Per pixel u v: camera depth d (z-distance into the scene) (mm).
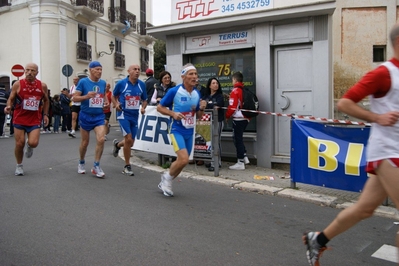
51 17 22391
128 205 5324
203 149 7270
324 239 3312
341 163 5688
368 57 10234
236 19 7840
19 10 23000
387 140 2793
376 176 3025
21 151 6793
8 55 23547
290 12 7270
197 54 9000
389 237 4449
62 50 23000
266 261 3705
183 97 5582
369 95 2844
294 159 6250
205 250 3918
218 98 7613
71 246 3906
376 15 10117
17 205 5176
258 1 7926
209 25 8273
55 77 22609
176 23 8633
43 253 3727
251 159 8328
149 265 3535
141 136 8023
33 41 22625
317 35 7383
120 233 4293
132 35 31000
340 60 10367
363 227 4777
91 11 24547
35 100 6656
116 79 28688
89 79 6762
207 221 4809
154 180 6844
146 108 7930
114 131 17906
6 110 6527
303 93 7703
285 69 7859
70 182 6465
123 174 7203
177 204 5473
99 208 5148
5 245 3896
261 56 7949
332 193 6133
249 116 7629
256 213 5203
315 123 6020
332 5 6941
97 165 6855
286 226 4727
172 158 8305
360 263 3738
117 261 3594
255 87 8234
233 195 6082
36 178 6672
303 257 3814
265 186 6430
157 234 4305
